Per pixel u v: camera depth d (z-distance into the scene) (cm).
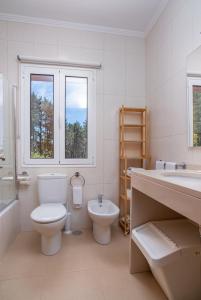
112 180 246
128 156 250
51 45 232
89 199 243
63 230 229
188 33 160
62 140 237
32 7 207
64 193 221
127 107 247
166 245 121
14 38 224
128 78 249
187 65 161
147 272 156
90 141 242
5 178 202
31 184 230
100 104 244
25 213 229
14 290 135
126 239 211
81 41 238
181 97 172
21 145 228
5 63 223
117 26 239
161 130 211
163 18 204
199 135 148
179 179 119
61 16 221
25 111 228
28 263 166
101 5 204
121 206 245
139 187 139
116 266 163
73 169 239
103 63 244
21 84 226
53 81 235
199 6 145
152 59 233
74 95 241
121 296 131
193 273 120
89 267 161
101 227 199
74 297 129
